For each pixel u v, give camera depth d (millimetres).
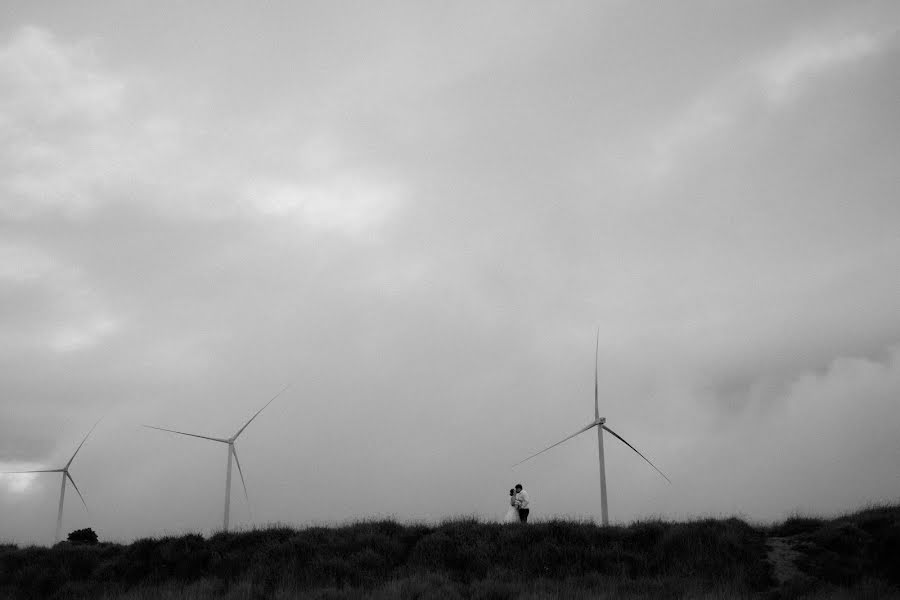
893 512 30094
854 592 25109
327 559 31125
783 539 30234
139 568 32594
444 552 31219
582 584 27672
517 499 36031
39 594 31875
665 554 29953
